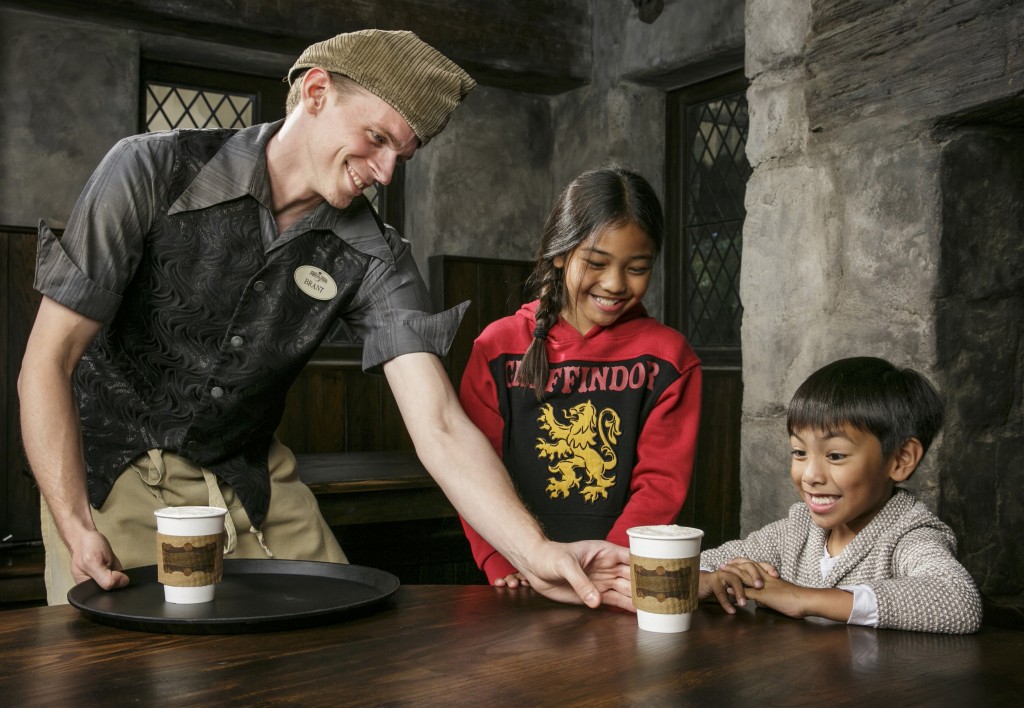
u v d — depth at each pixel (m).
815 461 1.54
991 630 1.30
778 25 2.71
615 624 1.29
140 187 1.57
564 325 2.02
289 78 1.69
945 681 1.05
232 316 1.67
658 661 1.11
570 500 1.92
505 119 5.34
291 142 1.62
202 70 4.84
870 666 1.10
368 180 1.60
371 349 1.69
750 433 2.79
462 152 5.22
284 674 1.05
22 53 4.24
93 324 1.54
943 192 2.28
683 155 4.97
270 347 1.68
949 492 2.30
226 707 0.94
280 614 1.22
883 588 1.31
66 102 4.34
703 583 1.41
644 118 5.02
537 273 2.05
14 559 3.14
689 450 1.90
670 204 5.00
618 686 1.02
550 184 5.49
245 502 1.75
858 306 2.48
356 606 1.28
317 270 1.71
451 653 1.13
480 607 1.37
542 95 5.45
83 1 4.12
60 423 1.48
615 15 4.96
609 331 1.99
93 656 1.11
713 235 4.75
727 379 4.50
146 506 1.68
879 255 2.42
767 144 2.77
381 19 4.65
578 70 5.11
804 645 1.19
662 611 1.24
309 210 1.71
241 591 1.40
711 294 4.75
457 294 5.05
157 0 4.22
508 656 1.13
